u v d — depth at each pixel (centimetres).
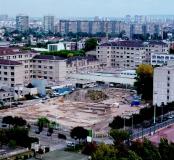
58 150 19000
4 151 19650
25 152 19825
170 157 17188
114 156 16700
